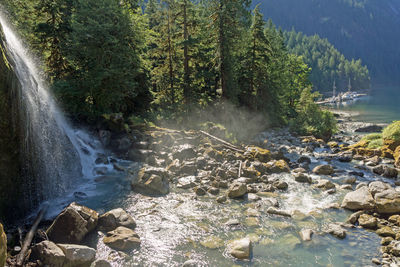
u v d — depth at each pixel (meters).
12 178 8.70
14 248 6.89
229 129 27.38
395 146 19.38
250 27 34.38
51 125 12.97
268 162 16.05
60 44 21.62
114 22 22.20
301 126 34.19
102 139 17.48
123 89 22.48
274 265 6.88
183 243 7.76
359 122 51.84
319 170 14.84
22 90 9.66
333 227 8.55
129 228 8.40
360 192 10.45
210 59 31.94
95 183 12.80
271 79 37.12
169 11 30.14
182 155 16.08
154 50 31.62
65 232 7.53
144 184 11.74
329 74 162.00
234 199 10.93
